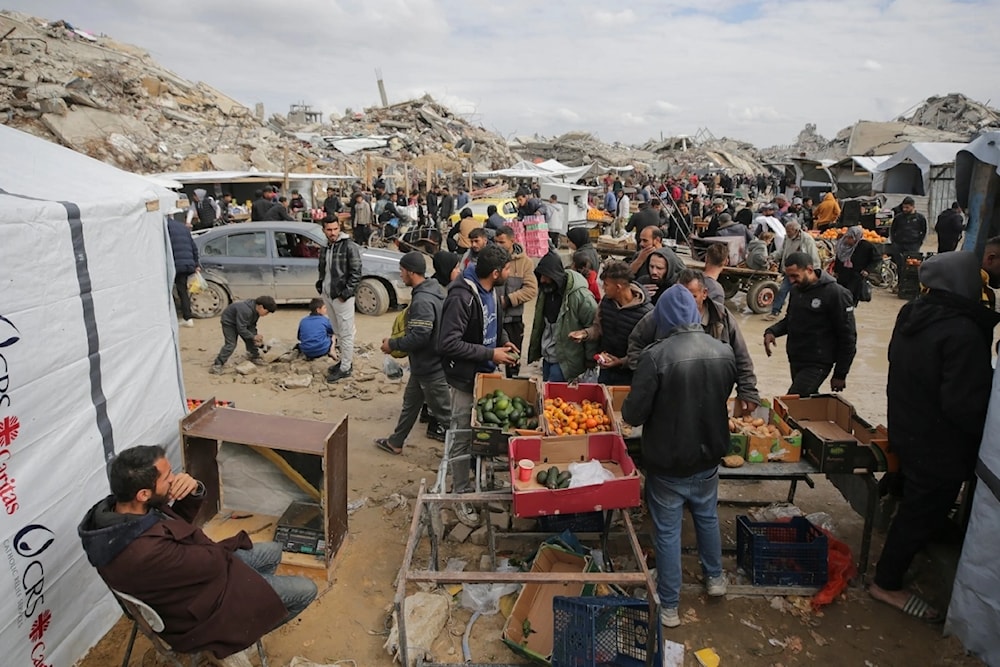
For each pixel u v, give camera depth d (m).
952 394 3.30
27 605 2.97
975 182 6.62
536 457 3.70
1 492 2.81
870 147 32.09
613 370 4.95
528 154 56.59
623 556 4.20
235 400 6.88
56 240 3.11
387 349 5.54
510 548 4.25
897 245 12.68
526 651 3.25
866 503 4.05
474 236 6.54
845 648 3.50
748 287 11.18
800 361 4.99
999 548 3.17
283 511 4.21
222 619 2.85
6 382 2.82
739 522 4.08
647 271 6.05
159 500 2.86
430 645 3.42
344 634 3.57
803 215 21.19
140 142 23.45
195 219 15.85
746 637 3.57
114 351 3.59
